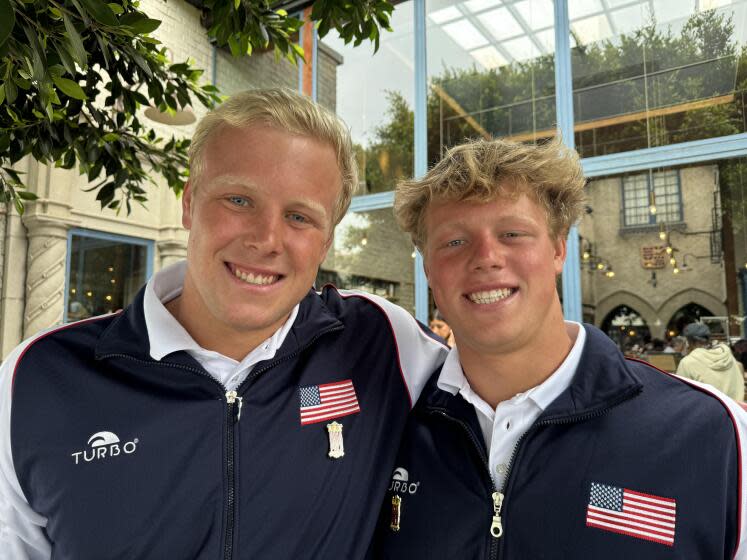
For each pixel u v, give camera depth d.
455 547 0.93
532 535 0.87
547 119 5.12
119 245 5.64
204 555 0.91
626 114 4.86
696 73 4.62
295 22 1.62
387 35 5.98
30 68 0.92
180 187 2.01
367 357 1.18
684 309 6.55
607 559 0.83
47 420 0.92
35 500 0.93
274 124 0.91
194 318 1.01
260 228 0.89
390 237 5.81
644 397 0.93
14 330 4.82
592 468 0.88
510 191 0.92
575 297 4.73
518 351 0.95
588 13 5.00
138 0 1.47
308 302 1.18
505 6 5.38
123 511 0.90
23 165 4.85
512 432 0.94
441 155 1.04
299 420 1.02
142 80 1.56
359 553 1.00
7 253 4.83
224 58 6.66
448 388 1.03
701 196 6.00
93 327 1.04
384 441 1.09
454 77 5.59
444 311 0.97
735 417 0.87
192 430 0.95
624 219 6.62
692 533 0.82
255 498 0.95
